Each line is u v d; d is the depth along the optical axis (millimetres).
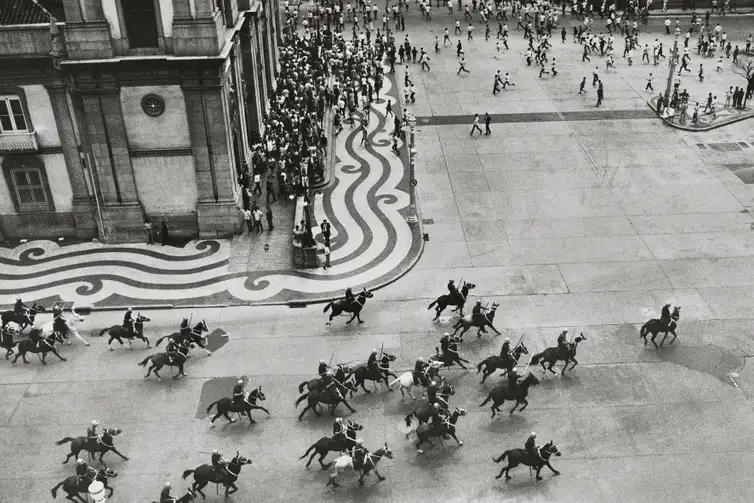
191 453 31344
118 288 42562
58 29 41125
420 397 34406
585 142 60875
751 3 99750
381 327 39156
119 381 35625
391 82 76375
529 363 34438
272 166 54750
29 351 36312
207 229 47438
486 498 29000
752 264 43625
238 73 50594
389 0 106750
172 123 44156
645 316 39312
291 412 33562
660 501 28609
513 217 49656
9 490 29688
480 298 41219
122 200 46250
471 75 77875
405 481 29875
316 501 29062
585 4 97438
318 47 78625
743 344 36969
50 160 44969
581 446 31250
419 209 51000
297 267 44312
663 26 93625
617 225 48312
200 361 36812
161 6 41062
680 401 33531
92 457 30812
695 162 56875
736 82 73562
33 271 44156
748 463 30203
